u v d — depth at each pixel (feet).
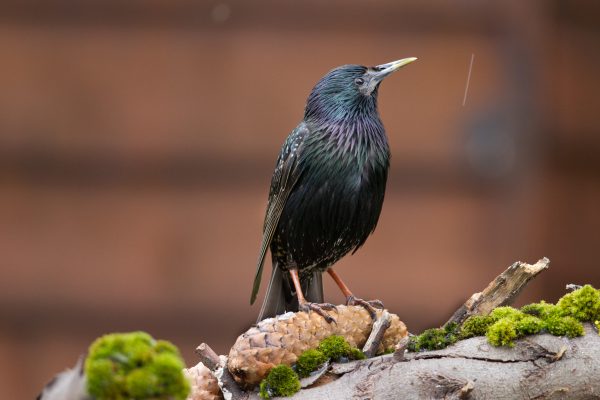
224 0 35.65
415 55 35.65
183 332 35.19
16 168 35.35
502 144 35.32
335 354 18.01
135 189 35.37
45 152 35.37
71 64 35.50
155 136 35.45
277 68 35.60
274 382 17.35
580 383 16.63
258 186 35.37
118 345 12.69
